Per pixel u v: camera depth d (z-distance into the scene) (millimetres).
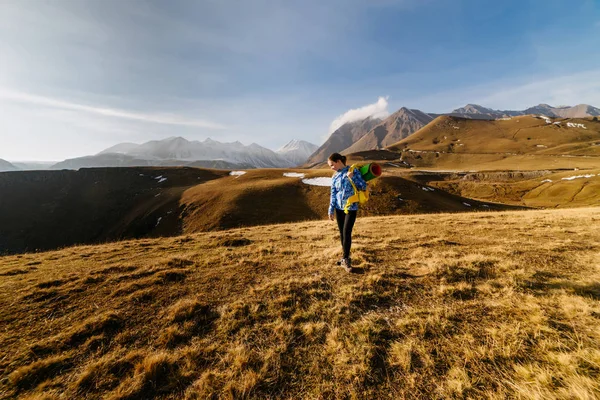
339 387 2645
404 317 3828
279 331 3582
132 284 5223
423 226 11891
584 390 2297
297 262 6445
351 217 5555
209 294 4773
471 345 3117
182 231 50688
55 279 5738
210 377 2826
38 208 89375
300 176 75562
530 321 3523
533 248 6898
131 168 112062
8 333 3740
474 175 121125
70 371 3014
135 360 3129
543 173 112062
